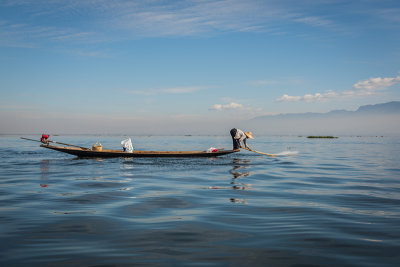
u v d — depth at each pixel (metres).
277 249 4.01
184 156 17.81
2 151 22.78
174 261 3.60
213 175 11.21
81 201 6.83
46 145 16.31
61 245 4.12
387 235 4.60
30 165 13.96
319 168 13.95
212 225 5.08
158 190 8.22
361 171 12.92
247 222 5.28
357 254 3.85
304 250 3.98
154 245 4.14
